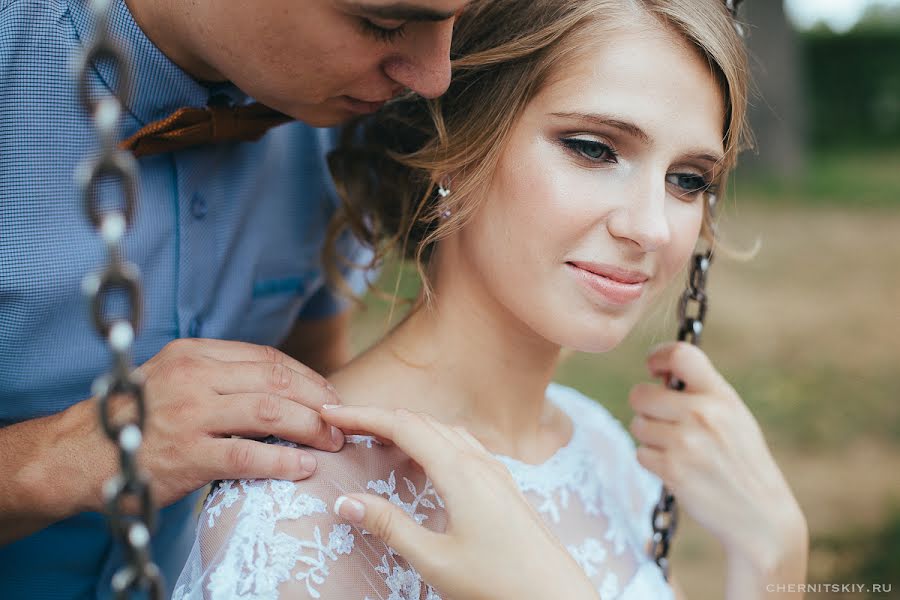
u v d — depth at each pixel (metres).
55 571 1.76
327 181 1.97
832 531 3.97
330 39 1.29
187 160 1.68
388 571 1.30
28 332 1.59
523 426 1.65
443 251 1.56
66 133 1.54
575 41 1.37
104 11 0.74
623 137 1.37
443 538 1.22
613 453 1.95
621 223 1.36
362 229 1.79
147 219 1.64
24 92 1.51
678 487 1.79
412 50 1.33
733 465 1.76
